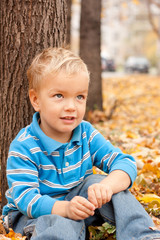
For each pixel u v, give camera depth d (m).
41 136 2.07
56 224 1.79
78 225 1.89
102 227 2.10
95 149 2.29
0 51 2.71
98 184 1.95
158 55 25.91
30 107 2.71
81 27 6.95
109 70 30.84
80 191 2.11
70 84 1.96
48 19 2.69
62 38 2.82
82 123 2.31
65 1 2.83
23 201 1.93
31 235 1.96
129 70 29.56
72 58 2.03
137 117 7.93
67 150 2.11
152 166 3.32
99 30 6.94
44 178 2.07
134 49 53.25
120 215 1.92
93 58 6.90
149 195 2.75
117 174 2.08
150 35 50.09
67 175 2.09
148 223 1.88
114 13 21.42
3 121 2.79
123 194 2.03
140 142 4.62
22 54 2.66
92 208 1.85
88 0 6.75
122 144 4.43
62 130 2.03
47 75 1.98
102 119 6.97
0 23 2.67
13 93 2.71
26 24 2.64
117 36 58.97
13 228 2.13
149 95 12.62
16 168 2.00
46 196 1.96
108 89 14.48
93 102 7.07
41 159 2.05
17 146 2.04
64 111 1.99
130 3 19.23
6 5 2.63
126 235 1.86
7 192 2.21
